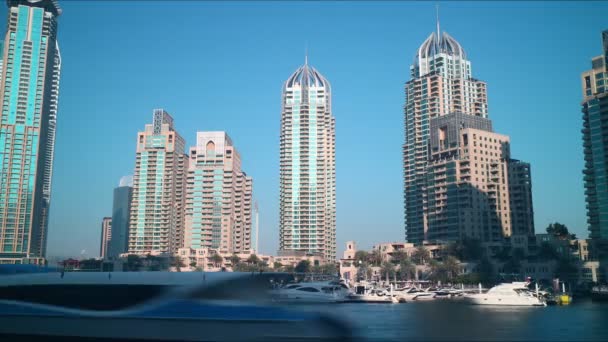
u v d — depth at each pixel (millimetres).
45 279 45812
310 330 40906
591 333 63531
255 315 41469
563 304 129625
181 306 42625
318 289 125688
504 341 56500
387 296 145250
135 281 44344
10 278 46531
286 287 126000
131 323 43312
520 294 124562
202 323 42000
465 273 197500
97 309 44156
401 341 54156
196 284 43125
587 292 165750
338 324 41688
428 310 106938
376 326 68938
